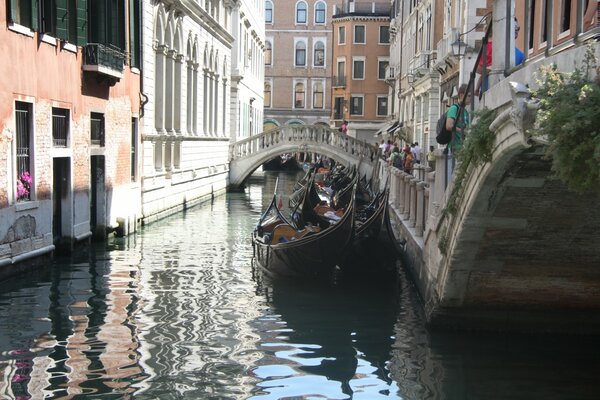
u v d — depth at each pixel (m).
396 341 9.34
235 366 8.22
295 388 7.61
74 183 14.42
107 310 10.44
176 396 7.23
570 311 9.70
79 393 7.21
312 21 61.81
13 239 11.89
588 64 5.04
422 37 32.59
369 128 54.84
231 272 13.62
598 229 8.39
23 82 11.94
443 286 9.54
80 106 14.57
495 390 7.69
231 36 33.19
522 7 13.21
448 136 10.09
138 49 18.52
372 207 16.86
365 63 54.53
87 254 14.86
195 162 26.30
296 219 16.91
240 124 37.19
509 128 6.70
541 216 8.23
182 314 10.41
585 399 7.54
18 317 9.91
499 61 7.61
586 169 4.93
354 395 7.46
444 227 9.43
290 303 11.35
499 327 9.73
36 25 12.29
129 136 18.06
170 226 20.02
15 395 7.11
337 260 13.19
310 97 62.53
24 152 12.32
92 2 15.00
